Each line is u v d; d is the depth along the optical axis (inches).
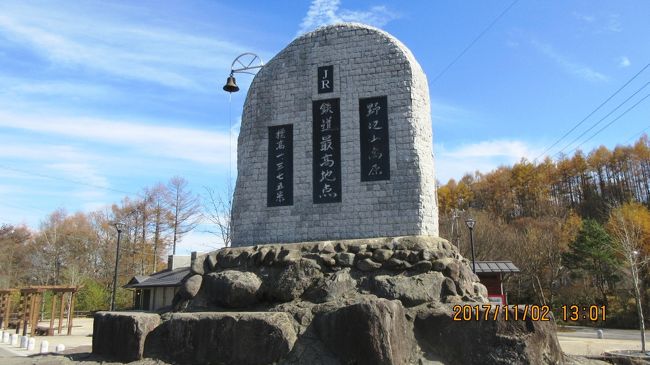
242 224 482.6
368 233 443.5
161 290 1325.0
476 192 2214.6
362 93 475.8
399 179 447.2
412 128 454.9
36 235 2129.7
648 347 766.5
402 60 472.4
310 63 497.7
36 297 1061.8
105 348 407.8
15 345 828.6
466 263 453.4
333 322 348.5
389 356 313.3
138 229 1951.3
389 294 387.5
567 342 852.6
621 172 1996.8
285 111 494.3
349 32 493.0
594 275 1451.8
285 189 476.1
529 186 2076.8
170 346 382.9
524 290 1473.9
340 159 466.9
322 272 422.6
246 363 355.9
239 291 423.2
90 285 1817.2
